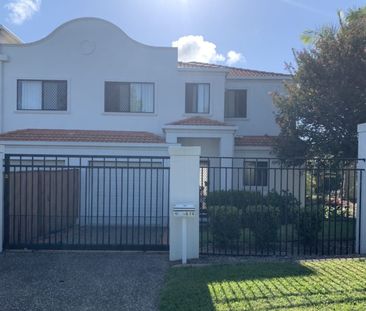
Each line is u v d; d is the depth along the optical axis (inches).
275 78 845.2
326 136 636.7
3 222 383.2
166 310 229.0
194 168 358.0
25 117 749.9
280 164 688.4
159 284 282.8
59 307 239.8
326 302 231.5
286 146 668.7
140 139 657.0
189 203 355.9
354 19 701.3
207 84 782.5
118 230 553.0
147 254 372.2
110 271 315.0
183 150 356.5
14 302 247.4
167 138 707.4
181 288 264.2
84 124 756.0
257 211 399.5
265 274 294.0
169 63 767.7
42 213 477.7
